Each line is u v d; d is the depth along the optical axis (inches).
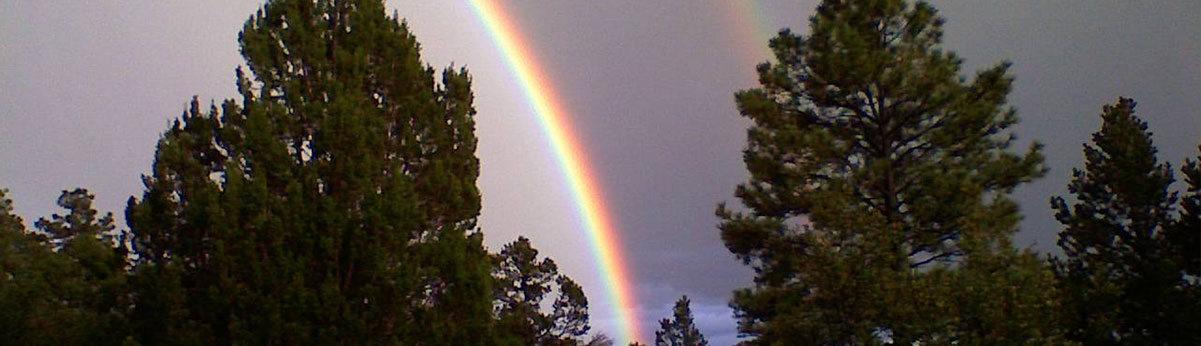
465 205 708.7
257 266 584.1
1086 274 1120.2
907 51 967.0
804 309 689.0
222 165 690.2
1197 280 1105.4
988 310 622.5
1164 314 1062.4
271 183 646.5
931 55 967.6
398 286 604.4
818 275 664.4
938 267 702.5
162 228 663.8
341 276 611.5
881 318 647.1
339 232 609.3
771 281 941.2
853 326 650.2
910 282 657.0
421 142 714.8
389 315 606.5
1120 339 1082.7
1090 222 1175.6
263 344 568.7
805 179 962.1
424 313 625.0
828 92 983.6
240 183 615.8
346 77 692.1
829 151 937.5
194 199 628.7
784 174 965.2
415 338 615.5
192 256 644.7
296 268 590.9
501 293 1368.1
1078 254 1177.4
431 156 720.3
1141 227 1147.9
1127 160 1160.8
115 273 715.4
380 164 657.6
